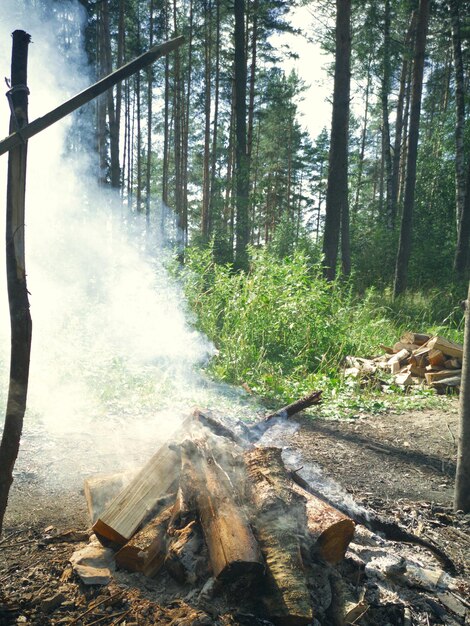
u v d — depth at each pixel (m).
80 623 2.45
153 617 2.47
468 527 3.96
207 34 30.08
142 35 28.72
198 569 2.62
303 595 2.40
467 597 3.00
